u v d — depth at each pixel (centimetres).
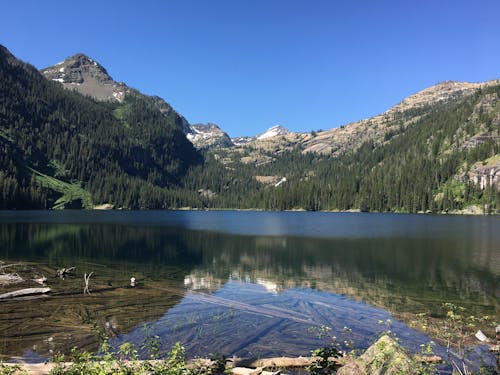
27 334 1917
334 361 1516
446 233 7950
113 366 1141
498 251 5209
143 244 5972
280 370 1500
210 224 11188
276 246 5850
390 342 1336
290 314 2355
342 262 4388
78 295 2709
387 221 12800
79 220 11606
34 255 4566
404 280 3403
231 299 2717
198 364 1320
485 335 1961
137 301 2595
